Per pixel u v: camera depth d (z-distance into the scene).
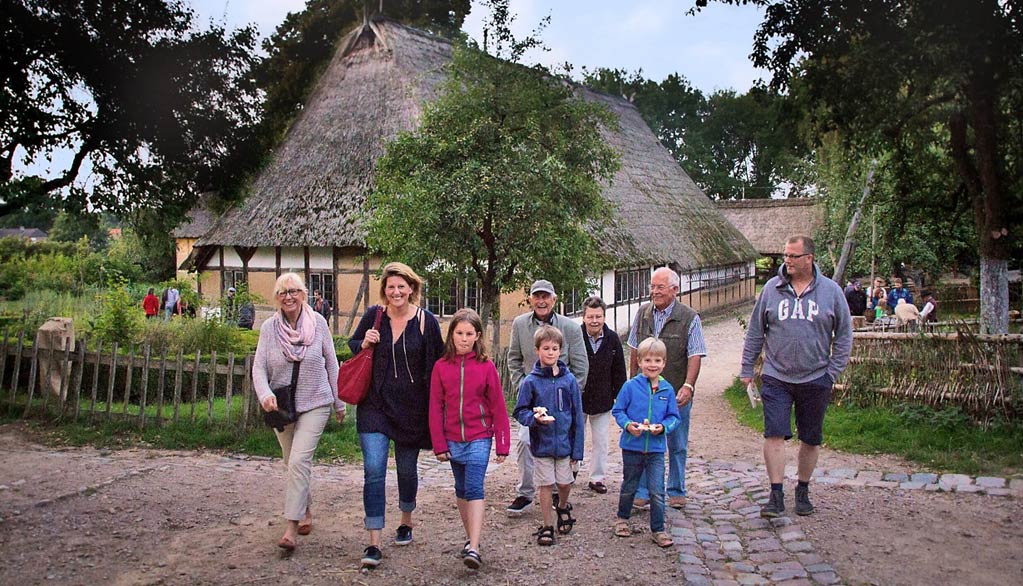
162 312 21.72
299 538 4.93
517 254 12.05
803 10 10.04
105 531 4.93
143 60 12.71
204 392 10.09
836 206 22.67
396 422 4.66
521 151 12.21
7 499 5.48
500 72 12.56
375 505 4.52
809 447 5.45
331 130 23.34
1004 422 7.52
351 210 20.53
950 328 9.41
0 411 8.66
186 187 14.35
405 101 22.73
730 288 34.03
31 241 43.69
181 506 5.50
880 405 8.62
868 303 21.67
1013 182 10.59
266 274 22.14
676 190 34.44
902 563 4.50
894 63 9.54
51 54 11.74
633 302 24.41
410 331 4.70
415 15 36.59
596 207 13.27
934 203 12.92
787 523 5.25
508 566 4.55
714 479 6.82
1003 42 8.88
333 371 5.04
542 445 5.03
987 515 5.33
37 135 11.53
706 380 14.82
